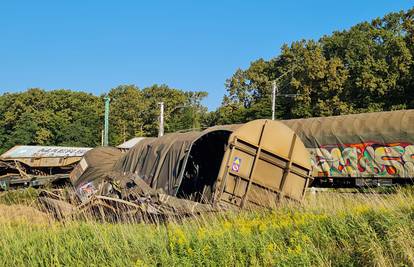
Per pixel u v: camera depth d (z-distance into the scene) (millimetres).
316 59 49094
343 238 8750
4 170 31547
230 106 69000
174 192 13688
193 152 16875
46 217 14578
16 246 9508
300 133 23406
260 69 68000
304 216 10305
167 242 8656
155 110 84562
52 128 80750
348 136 21750
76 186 17703
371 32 51031
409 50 43594
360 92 46250
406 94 43469
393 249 7863
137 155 17250
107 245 8719
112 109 84625
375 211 10000
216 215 12117
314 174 22719
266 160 13898
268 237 8867
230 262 7742
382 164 20750
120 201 12836
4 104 83500
